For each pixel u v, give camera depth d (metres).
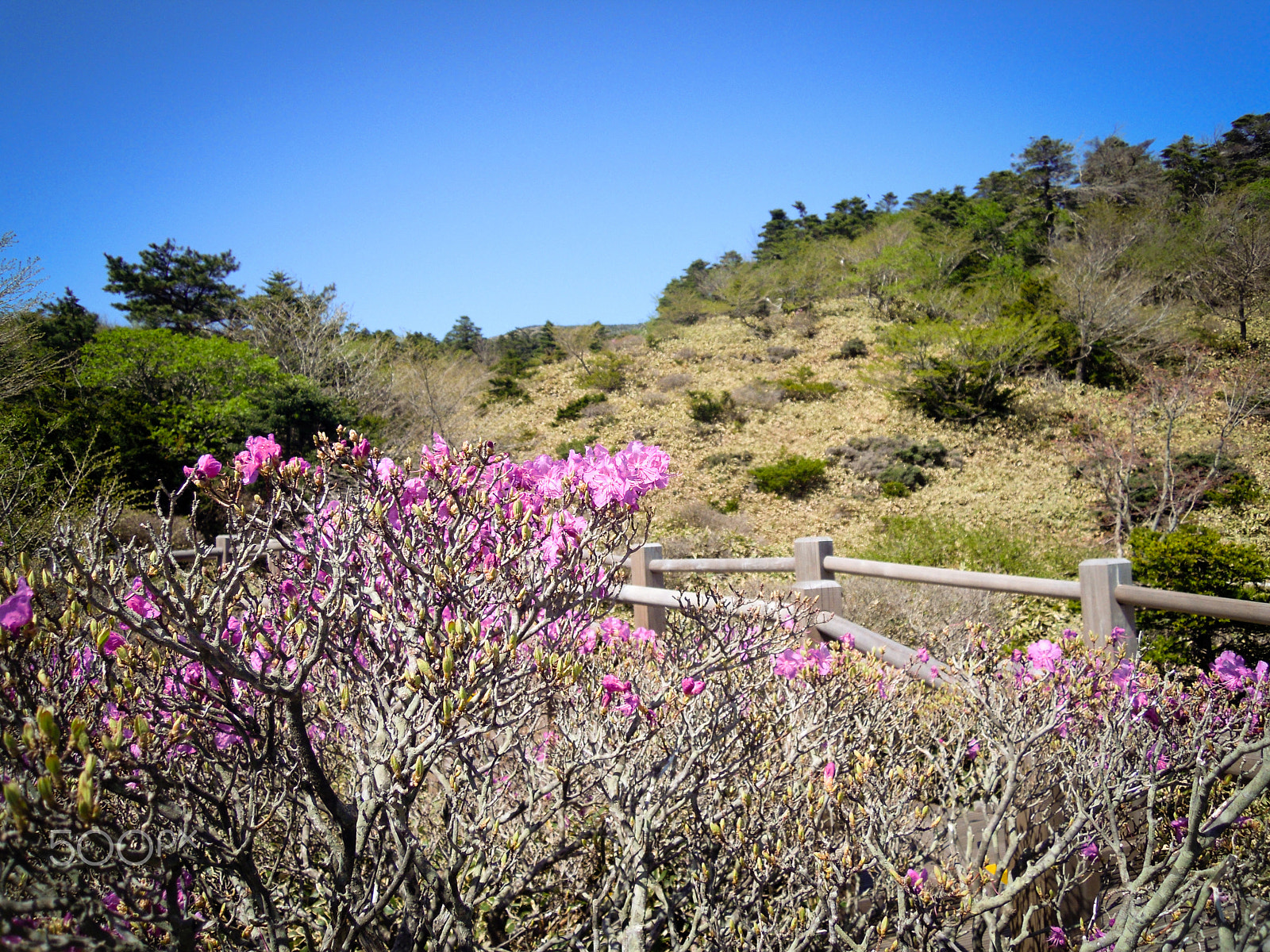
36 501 4.87
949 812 1.60
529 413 24.44
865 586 6.04
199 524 6.64
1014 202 39.00
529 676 1.33
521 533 1.42
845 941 1.20
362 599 1.36
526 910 1.70
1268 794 1.84
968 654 1.97
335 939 1.18
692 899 1.45
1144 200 32.53
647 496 1.74
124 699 1.11
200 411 13.18
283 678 1.23
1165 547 4.92
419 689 1.17
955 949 1.27
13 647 0.95
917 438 17.17
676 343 32.00
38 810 0.78
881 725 1.89
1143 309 19.42
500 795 1.55
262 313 20.28
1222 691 2.06
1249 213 25.17
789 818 1.51
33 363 12.02
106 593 1.05
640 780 1.41
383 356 21.08
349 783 1.58
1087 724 1.76
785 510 14.66
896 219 37.75
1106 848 1.67
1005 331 17.59
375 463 1.54
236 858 1.11
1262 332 20.20
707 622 1.77
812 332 29.78
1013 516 12.92
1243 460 13.16
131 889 1.02
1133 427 13.52
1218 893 1.18
